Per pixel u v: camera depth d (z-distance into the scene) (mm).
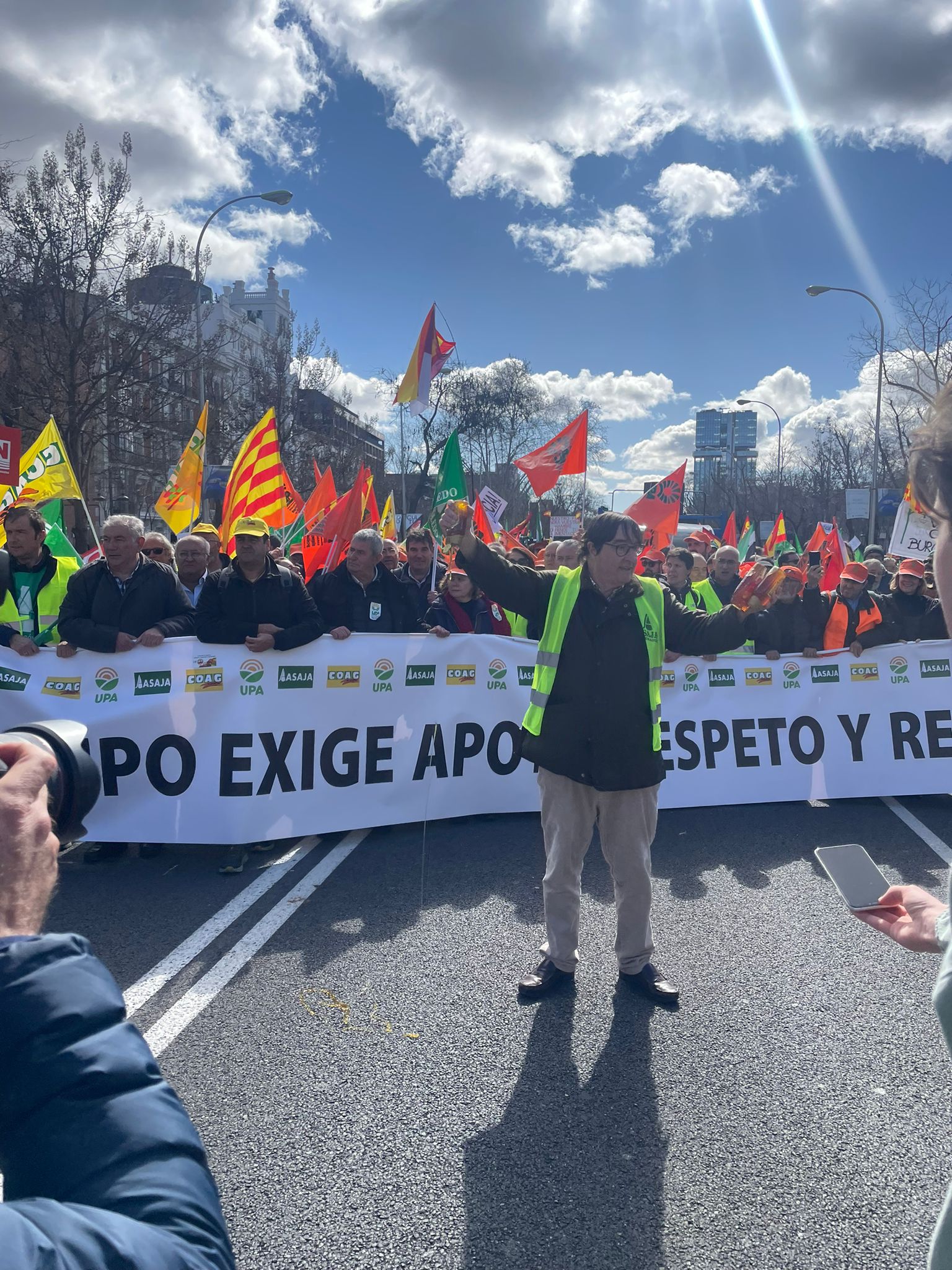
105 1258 620
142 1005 3422
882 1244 2215
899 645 6840
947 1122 2713
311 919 4277
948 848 5504
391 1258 2174
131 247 20578
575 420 7746
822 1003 3473
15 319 20125
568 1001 3484
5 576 5895
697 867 5121
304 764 5539
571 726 3516
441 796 5914
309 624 5555
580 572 3652
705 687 6617
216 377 32625
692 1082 2934
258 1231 2252
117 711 5402
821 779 6652
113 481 30984
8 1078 746
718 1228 2275
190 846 5527
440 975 3697
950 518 907
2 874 819
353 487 7191
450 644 5969
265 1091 2863
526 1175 2469
